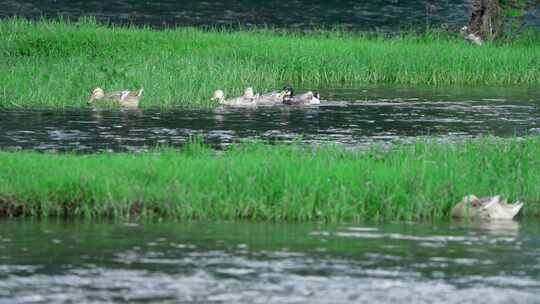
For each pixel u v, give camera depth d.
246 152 32.06
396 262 22.59
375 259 22.80
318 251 23.34
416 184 27.88
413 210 27.25
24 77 49.50
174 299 19.84
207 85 51.28
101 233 24.64
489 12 76.31
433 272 21.89
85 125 41.56
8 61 53.88
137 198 26.73
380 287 20.78
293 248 23.56
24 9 91.56
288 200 26.50
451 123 44.53
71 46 59.19
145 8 95.56
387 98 53.47
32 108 46.06
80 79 50.62
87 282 20.86
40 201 26.55
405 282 21.14
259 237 24.48
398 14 97.44
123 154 31.80
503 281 21.33
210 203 26.64
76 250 23.12
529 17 88.06
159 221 26.02
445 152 32.34
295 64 59.97
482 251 23.75
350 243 24.16
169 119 43.91
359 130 41.91
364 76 60.94
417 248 23.83
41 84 48.78
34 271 21.55
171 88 49.94
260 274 21.50
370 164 29.78
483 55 64.12
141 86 49.00
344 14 96.62
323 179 27.64
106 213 26.59
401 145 34.69
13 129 40.09
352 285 20.86
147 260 22.41
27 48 58.28
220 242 23.97
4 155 30.03
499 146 34.03
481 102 52.69
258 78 55.75
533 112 48.97
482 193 28.73
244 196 26.83
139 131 40.38
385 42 70.44
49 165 28.61
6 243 23.62
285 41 65.75
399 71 61.28
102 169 28.17
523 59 64.44
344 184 27.47
